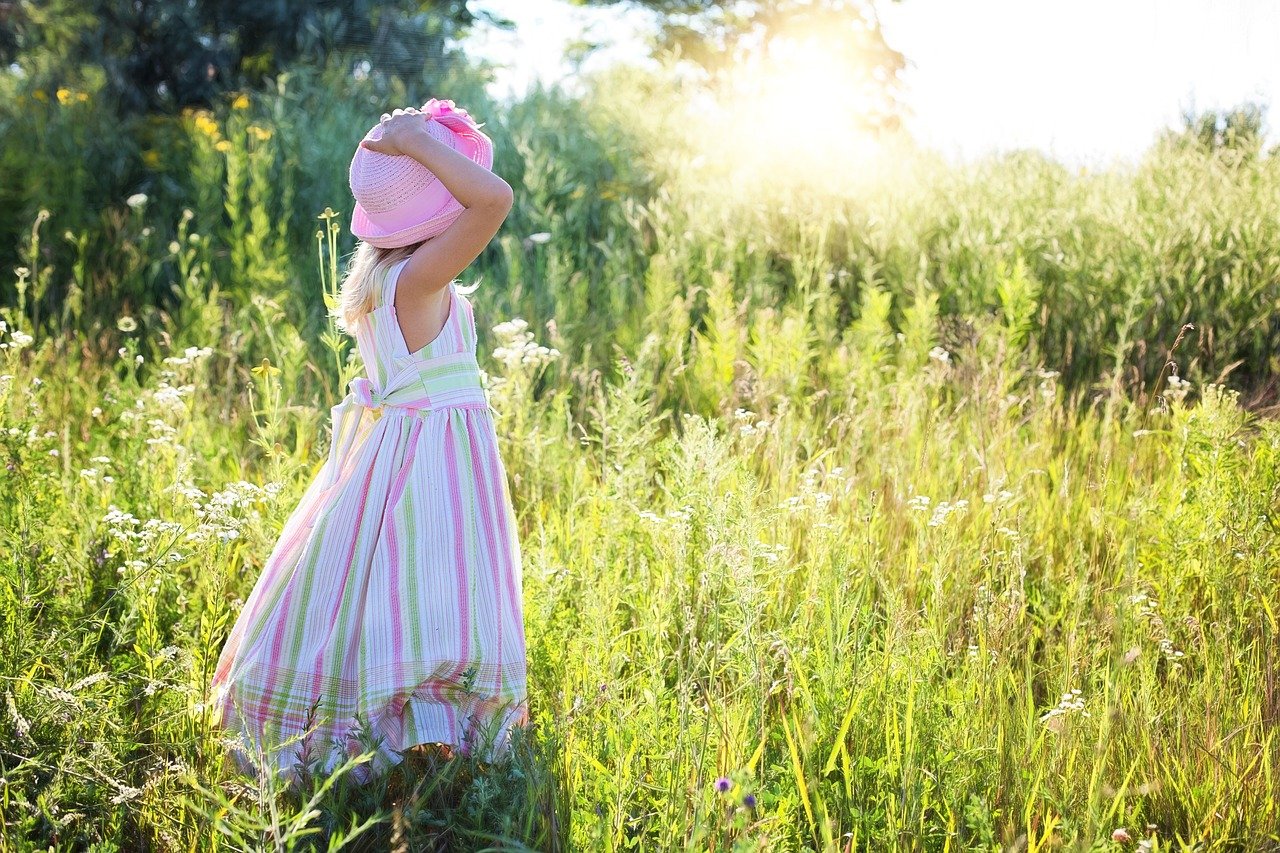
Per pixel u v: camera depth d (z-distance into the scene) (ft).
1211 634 9.97
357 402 8.68
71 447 14.79
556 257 22.34
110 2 35.86
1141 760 8.07
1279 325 20.53
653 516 10.18
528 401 14.79
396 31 37.83
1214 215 22.85
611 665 9.06
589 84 36.91
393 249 8.48
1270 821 7.68
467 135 8.91
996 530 11.27
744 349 19.26
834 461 14.49
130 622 9.73
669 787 7.70
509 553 8.79
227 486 10.71
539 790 7.44
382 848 7.41
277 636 8.30
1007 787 7.84
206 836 7.40
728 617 9.03
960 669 9.35
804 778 7.89
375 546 8.33
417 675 8.05
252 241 22.39
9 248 24.11
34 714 7.93
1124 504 13.19
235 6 36.55
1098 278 21.27
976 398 15.26
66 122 29.30
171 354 18.70
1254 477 10.89
